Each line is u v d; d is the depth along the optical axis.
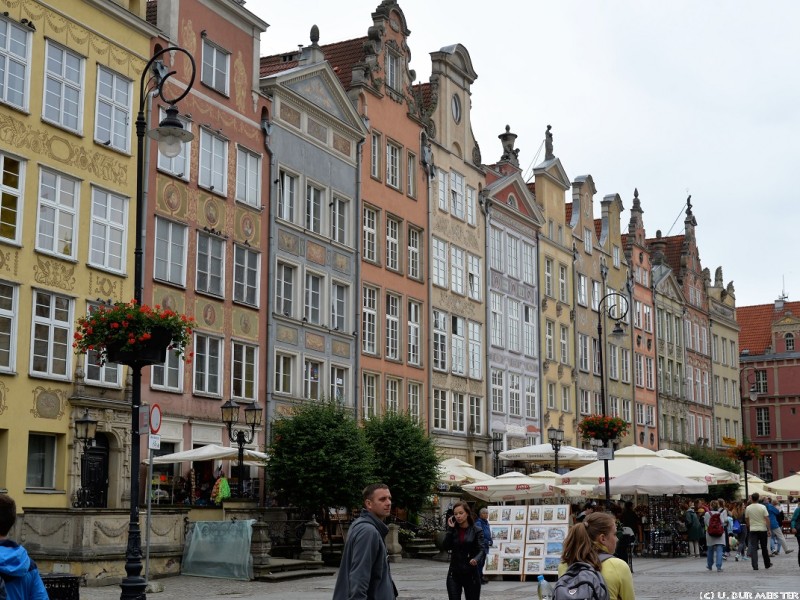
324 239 39.22
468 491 37.31
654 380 73.62
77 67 28.78
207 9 33.78
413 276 45.44
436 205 47.62
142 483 29.69
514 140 56.47
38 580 7.82
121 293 29.56
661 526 41.34
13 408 25.88
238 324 34.22
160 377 30.77
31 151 27.00
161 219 31.25
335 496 30.20
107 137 29.64
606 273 66.94
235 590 23.06
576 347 61.47
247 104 35.47
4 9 26.53
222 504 28.88
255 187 35.69
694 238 84.50
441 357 47.31
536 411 56.12
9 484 25.61
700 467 36.75
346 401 40.03
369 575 8.39
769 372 95.88
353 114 41.28
